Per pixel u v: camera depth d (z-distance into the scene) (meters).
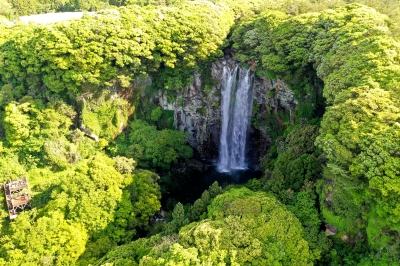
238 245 32.81
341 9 54.66
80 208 43.56
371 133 32.47
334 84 41.22
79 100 62.19
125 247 39.69
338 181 35.62
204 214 40.69
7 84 66.06
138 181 50.59
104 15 61.47
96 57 58.00
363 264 32.44
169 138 64.38
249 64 64.25
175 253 31.72
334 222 36.25
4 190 52.16
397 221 29.05
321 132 38.25
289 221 35.12
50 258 39.69
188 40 63.66
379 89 35.50
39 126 60.41
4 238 41.50
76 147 61.72
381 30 43.56
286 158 45.91
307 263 32.94
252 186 48.50
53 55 58.19
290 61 55.88
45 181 55.28
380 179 29.73
